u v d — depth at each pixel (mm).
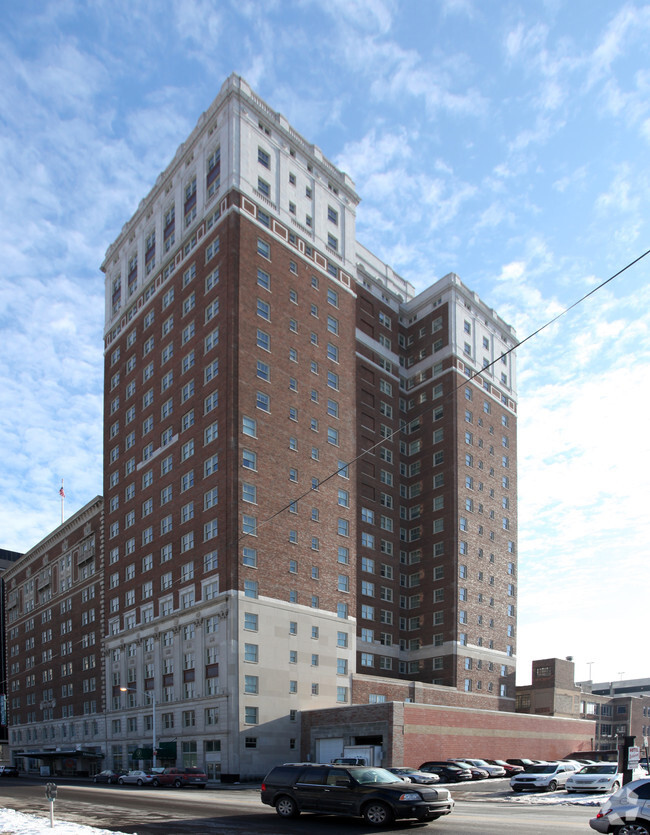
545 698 98188
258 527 64375
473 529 89062
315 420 73375
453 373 92125
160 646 70000
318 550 69875
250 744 58531
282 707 61781
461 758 57375
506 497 96625
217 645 61438
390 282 99562
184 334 75062
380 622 81688
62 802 32125
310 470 71250
